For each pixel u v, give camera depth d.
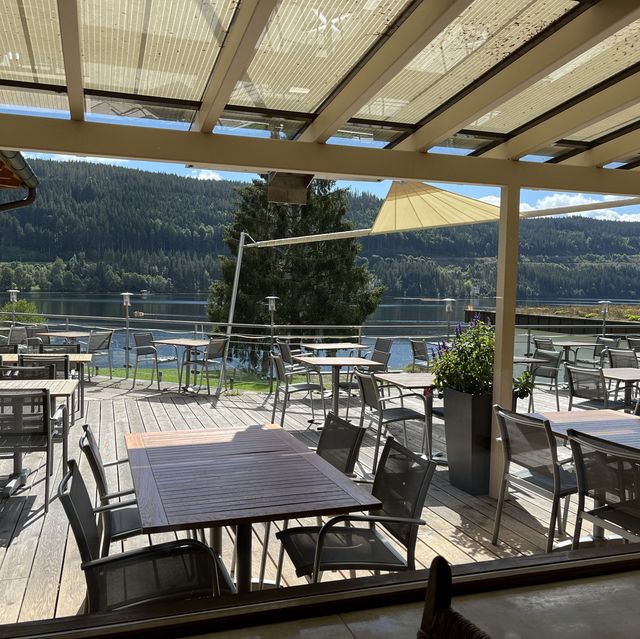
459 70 3.09
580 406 4.85
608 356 5.57
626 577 2.38
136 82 3.03
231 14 2.46
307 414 4.07
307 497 2.19
